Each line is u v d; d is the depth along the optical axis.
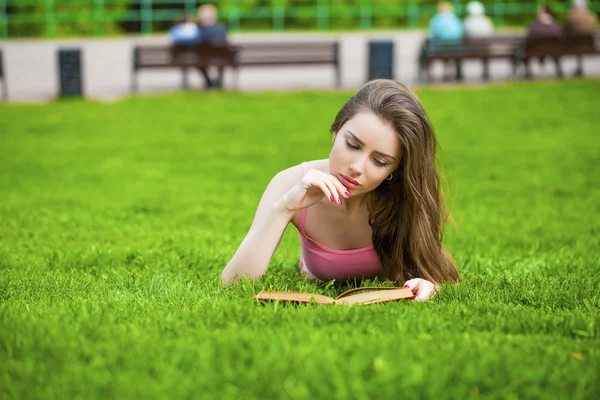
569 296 4.75
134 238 6.98
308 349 3.41
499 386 3.15
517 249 6.70
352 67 22.52
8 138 14.08
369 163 4.44
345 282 5.29
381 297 4.50
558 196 9.66
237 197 9.60
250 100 17.73
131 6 31.11
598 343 3.73
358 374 3.16
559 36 19.06
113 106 17.27
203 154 12.79
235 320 4.01
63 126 15.22
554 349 3.58
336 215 4.95
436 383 3.10
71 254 6.11
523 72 21.17
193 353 3.44
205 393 3.06
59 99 18.09
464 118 15.56
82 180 10.71
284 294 4.44
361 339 3.63
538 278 5.30
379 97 4.44
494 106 16.62
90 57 24.77
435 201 4.91
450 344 3.56
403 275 5.12
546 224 7.82
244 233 7.46
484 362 3.32
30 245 6.53
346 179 4.49
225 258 6.02
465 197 9.53
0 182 10.45
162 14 31.05
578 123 15.04
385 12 31.30
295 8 31.28
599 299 4.72
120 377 3.18
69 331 3.75
